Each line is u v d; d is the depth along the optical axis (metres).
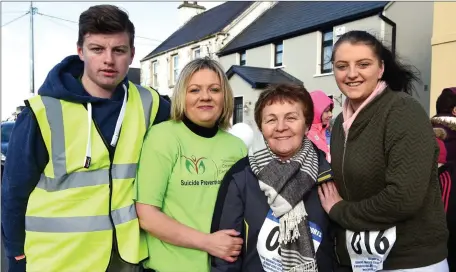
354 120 1.79
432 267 1.73
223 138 2.12
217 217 1.86
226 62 18.12
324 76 13.06
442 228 1.77
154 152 1.87
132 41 1.98
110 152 1.89
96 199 1.83
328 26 13.07
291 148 1.84
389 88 1.81
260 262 1.80
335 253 1.93
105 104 1.92
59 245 1.79
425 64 11.02
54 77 1.86
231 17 19.69
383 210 1.65
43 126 1.77
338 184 1.89
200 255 1.85
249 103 14.48
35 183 1.83
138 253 1.88
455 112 2.39
